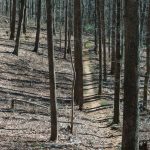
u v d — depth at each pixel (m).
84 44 60.06
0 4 93.06
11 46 41.78
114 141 20.70
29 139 17.86
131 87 13.52
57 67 41.22
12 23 45.50
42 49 46.94
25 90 28.50
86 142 19.33
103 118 26.20
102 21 38.84
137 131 13.70
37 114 23.14
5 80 29.44
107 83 38.78
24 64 36.12
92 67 46.19
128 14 13.41
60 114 24.48
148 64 27.81
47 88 31.30
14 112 22.38
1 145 16.39
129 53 13.46
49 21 17.00
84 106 29.42
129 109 13.58
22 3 37.03
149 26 27.23
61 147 17.41
